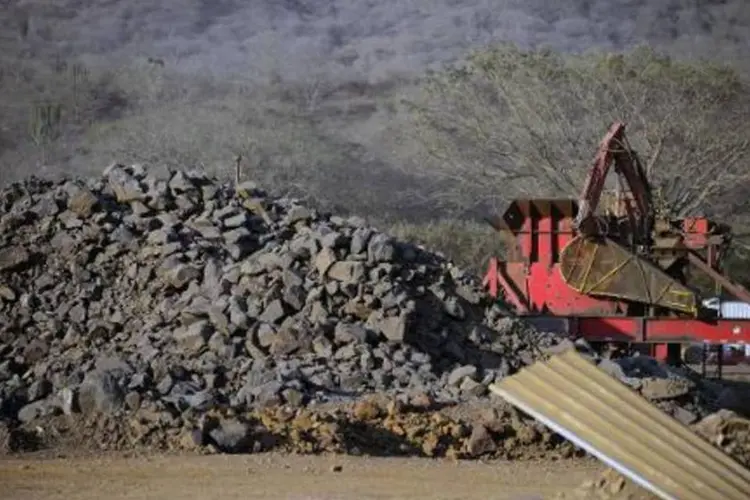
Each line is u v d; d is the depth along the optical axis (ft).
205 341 213.87
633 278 328.08
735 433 88.33
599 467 159.74
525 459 169.17
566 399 82.64
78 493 140.15
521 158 629.10
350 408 188.14
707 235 343.46
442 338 231.30
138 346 215.72
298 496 138.21
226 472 151.43
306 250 234.79
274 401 192.85
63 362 208.95
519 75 650.43
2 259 234.38
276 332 216.54
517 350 236.84
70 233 240.12
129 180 250.37
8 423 176.35
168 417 176.24
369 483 146.20
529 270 335.26
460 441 175.22
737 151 594.24
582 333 320.50
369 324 224.94
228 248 239.71
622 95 622.54
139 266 234.38
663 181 577.84
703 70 647.15
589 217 329.31
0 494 139.54
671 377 234.99
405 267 239.50
